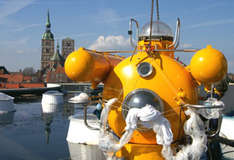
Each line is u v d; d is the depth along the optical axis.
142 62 4.35
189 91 4.29
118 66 4.69
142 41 5.05
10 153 7.07
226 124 7.96
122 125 4.43
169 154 4.03
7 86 36.38
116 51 5.17
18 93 27.64
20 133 9.73
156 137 4.06
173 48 4.96
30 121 12.54
